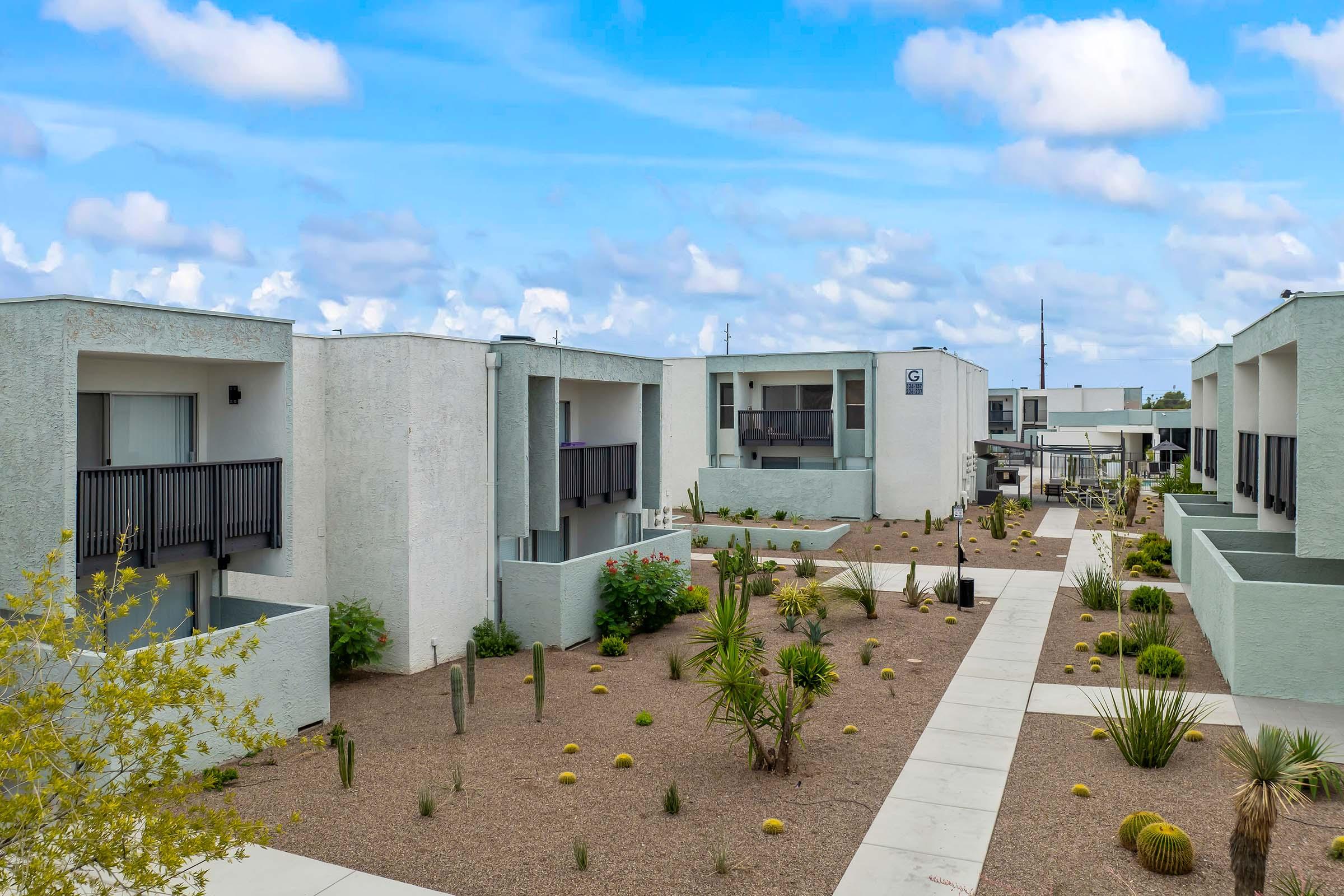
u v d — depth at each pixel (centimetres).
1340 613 1264
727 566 2139
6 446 1062
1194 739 1131
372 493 1545
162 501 1159
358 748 1168
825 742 1164
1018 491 4522
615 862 843
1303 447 1280
